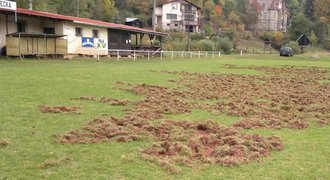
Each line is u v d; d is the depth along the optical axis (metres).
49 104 11.70
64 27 34.12
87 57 36.62
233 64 38.94
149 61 37.94
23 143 7.53
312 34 106.62
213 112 11.67
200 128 9.38
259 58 57.69
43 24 34.31
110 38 41.59
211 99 14.55
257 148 7.53
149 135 8.41
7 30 30.12
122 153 7.12
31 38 30.09
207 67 32.44
